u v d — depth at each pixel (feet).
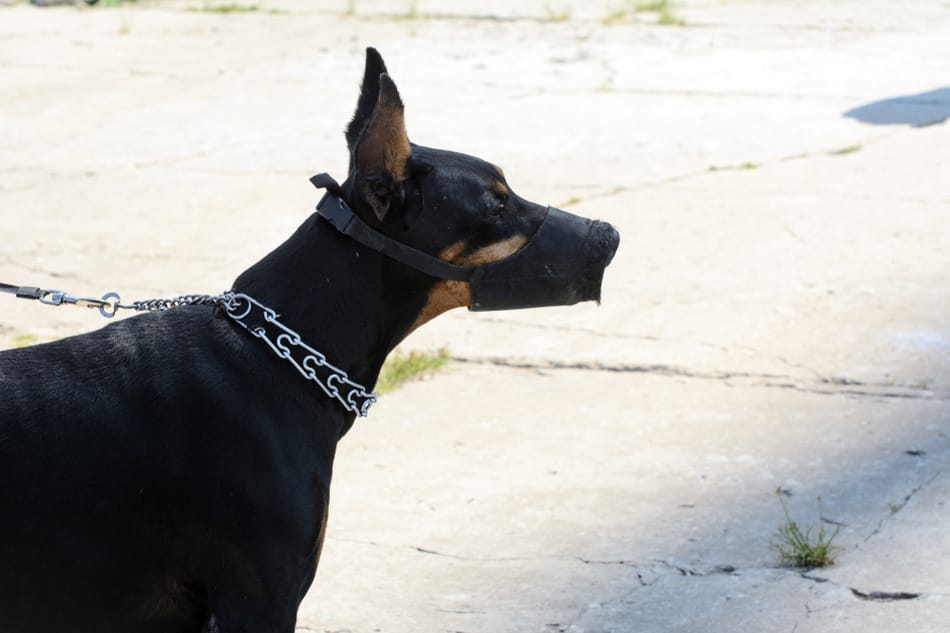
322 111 43.62
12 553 10.83
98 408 11.11
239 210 33.76
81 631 11.31
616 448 20.92
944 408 21.76
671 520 18.35
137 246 31.30
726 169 35.91
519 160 37.27
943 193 32.94
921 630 15.03
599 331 25.80
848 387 22.85
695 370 23.82
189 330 11.68
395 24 58.44
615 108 43.16
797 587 16.26
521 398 23.11
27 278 29.27
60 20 59.31
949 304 26.11
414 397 23.30
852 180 34.37
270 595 11.37
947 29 55.36
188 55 52.65
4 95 46.01
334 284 11.90
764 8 61.26
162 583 11.41
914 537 17.42
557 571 17.06
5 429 10.88
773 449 20.57
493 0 63.26
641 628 15.53
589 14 60.18
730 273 28.43
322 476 11.79
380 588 16.78
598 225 12.65
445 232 11.96
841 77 46.78
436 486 19.76
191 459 11.14
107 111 44.16
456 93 45.52
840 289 27.20
